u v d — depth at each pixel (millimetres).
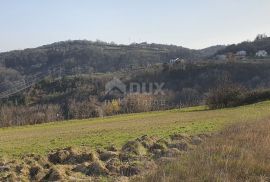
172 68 125500
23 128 57250
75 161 15859
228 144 15125
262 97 68062
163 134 25953
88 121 61094
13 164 14867
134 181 11234
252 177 11203
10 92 129250
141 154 16594
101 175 13070
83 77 122062
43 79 125375
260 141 15508
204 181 10711
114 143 22859
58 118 92688
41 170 13672
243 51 175875
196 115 50281
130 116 65688
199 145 16094
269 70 113000
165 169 11703
